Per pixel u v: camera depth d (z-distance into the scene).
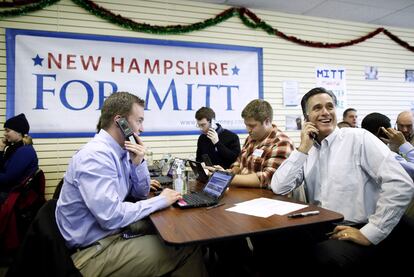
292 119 4.42
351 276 1.30
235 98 4.16
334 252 1.34
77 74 3.55
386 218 1.35
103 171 1.32
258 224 1.18
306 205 1.45
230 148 3.31
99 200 1.27
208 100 4.05
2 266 2.63
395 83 4.98
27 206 2.71
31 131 3.40
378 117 2.35
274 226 1.15
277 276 1.63
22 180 2.76
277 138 2.03
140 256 1.35
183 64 3.94
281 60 4.36
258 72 4.25
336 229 1.44
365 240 1.34
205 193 1.73
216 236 1.06
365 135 1.61
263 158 2.05
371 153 1.54
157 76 3.84
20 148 2.82
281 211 1.35
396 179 1.39
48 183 3.45
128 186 1.68
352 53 4.73
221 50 4.08
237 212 1.36
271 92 4.33
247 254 1.92
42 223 1.25
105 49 3.64
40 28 3.42
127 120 1.55
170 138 3.89
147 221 1.50
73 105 3.54
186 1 3.95
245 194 1.74
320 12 4.39
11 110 3.33
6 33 3.32
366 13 4.45
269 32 4.26
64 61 3.50
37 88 3.42
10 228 2.58
